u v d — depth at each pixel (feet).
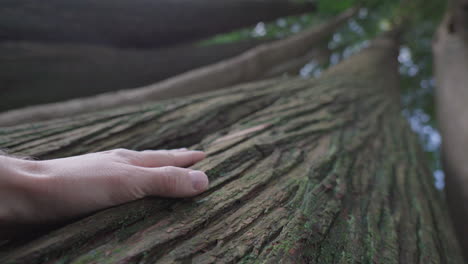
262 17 4.18
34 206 0.74
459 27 3.64
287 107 1.79
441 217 1.45
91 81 2.86
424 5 5.65
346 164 1.39
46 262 0.70
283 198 1.04
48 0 2.66
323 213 1.04
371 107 2.30
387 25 5.98
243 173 1.12
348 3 5.20
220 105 1.63
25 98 2.55
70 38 2.85
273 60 3.74
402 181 1.53
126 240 0.77
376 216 1.17
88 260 0.71
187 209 0.90
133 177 0.81
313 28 4.59
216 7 3.54
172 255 0.76
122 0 2.94
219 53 3.82
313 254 0.89
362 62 3.40
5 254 0.70
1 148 1.08
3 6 2.49
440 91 3.24
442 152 2.68
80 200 0.77
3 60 2.43
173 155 1.03
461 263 1.26
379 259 0.97
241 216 0.93
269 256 0.83
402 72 6.05
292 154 1.33
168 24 3.29
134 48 3.34
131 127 1.36
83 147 1.20
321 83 2.40
